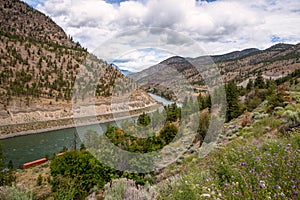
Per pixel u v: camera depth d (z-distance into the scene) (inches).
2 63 3324.3
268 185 100.7
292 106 380.2
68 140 1465.3
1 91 2559.1
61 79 3378.4
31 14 7116.1
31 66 3595.0
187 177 150.6
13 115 2117.4
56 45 4734.3
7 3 6835.6
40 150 1181.1
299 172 110.2
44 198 201.0
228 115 468.4
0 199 158.6
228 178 134.3
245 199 95.3
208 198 106.4
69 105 2615.7
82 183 184.5
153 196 143.3
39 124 2011.6
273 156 138.8
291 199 88.2
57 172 193.3
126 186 158.7
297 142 177.8
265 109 470.6
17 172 462.0
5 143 1382.9
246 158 150.2
